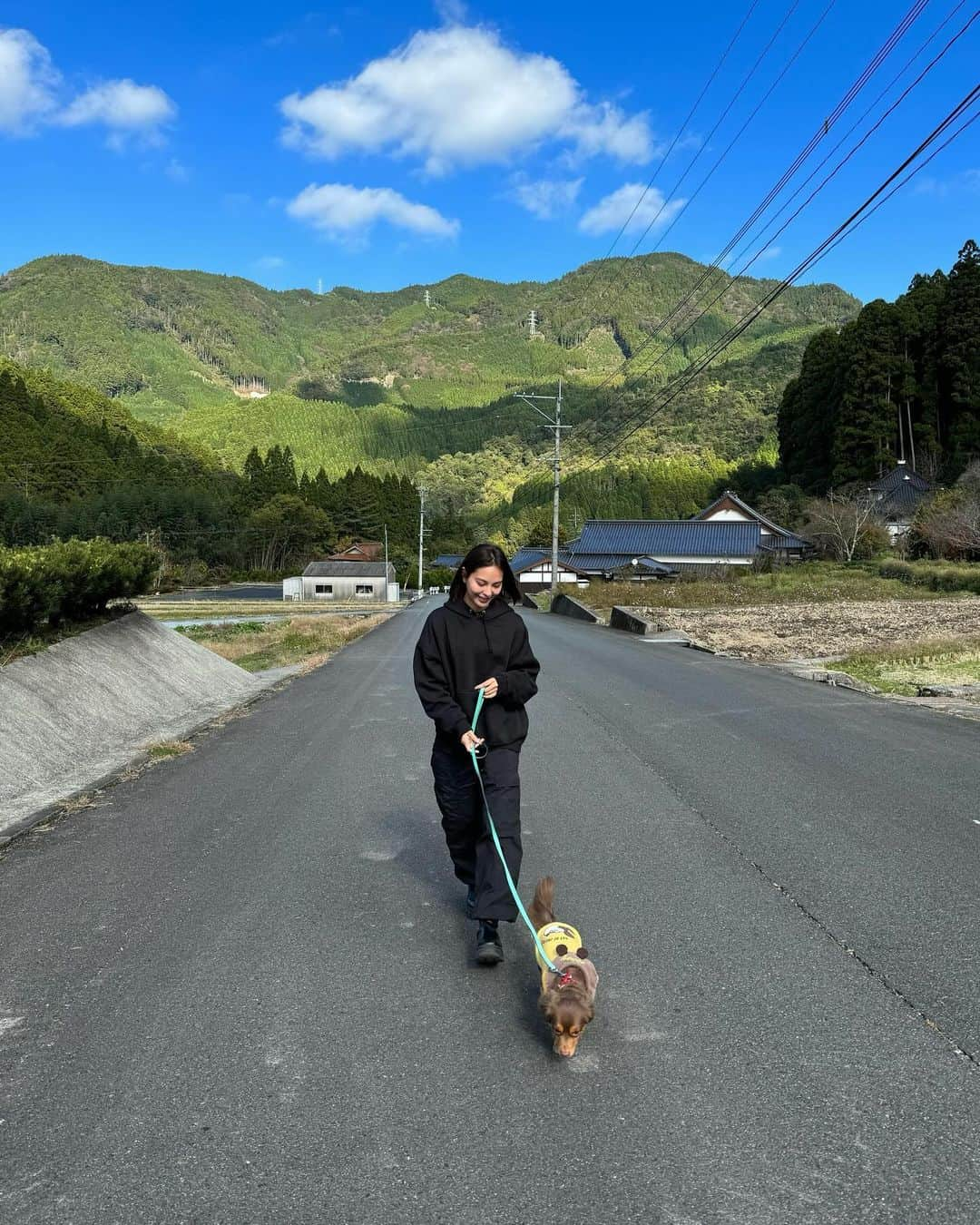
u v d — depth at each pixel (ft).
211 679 42.93
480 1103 8.84
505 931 13.51
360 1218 7.23
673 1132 8.31
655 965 12.05
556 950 10.27
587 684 42.50
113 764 26.13
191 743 29.71
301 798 22.00
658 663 52.60
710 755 25.96
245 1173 7.82
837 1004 10.90
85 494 334.03
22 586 30.32
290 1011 10.89
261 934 13.37
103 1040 10.21
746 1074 9.32
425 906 14.56
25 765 23.81
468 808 12.90
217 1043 10.12
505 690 12.41
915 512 181.88
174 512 337.72
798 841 17.62
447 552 396.16
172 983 11.68
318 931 13.47
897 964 12.03
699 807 20.35
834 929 13.24
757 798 21.07
